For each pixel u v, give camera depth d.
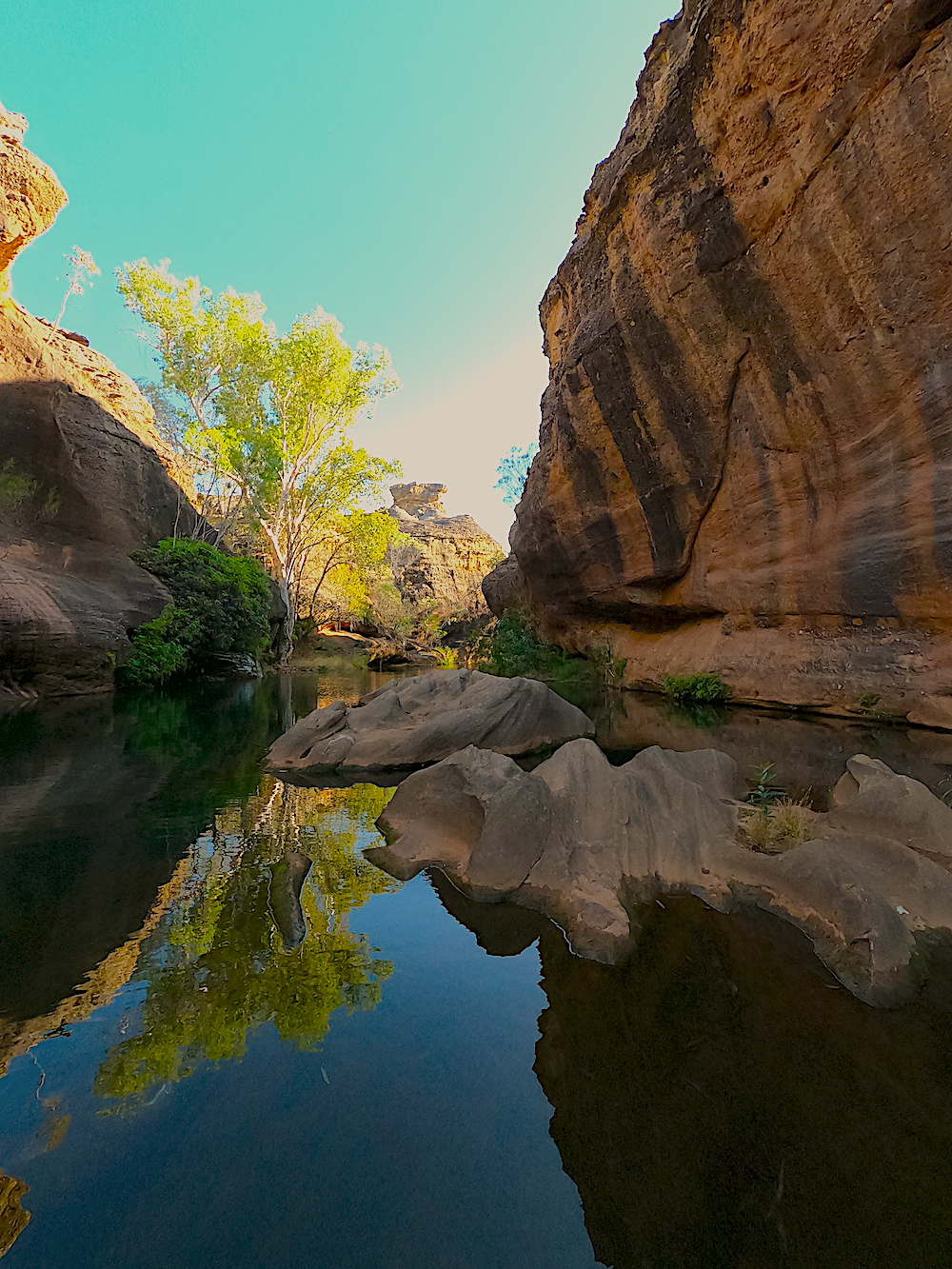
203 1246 1.66
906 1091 2.22
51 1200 1.79
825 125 7.84
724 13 8.49
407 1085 2.28
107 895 3.90
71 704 12.45
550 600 19.39
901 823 4.22
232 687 17.84
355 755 7.75
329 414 25.78
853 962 3.03
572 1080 2.30
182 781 6.85
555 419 15.53
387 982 2.95
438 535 55.09
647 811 4.60
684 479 12.44
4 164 13.97
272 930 3.46
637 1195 1.83
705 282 10.24
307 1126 2.08
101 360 22.61
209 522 27.16
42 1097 2.19
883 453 8.76
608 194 11.85
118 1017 2.66
